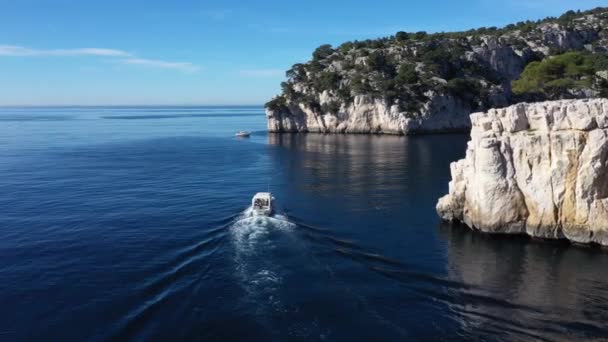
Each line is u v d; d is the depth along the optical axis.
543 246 38.53
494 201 40.50
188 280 32.41
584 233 37.56
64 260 37.09
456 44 187.38
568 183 37.56
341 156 100.31
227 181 71.62
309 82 187.00
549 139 37.78
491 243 39.72
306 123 180.50
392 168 81.50
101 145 132.62
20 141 144.75
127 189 65.69
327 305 28.41
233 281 31.91
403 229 44.31
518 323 26.52
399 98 157.50
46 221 48.59
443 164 85.00
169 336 25.42
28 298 30.44
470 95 162.75
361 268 34.38
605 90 100.00
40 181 72.62
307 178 73.25
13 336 25.95
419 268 34.53
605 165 36.22
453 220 45.69
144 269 34.88
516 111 39.25
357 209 52.22
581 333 25.42
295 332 25.41
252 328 25.88
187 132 189.62
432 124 156.00
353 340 24.66
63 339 25.59
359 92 165.12
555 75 100.62
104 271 34.62
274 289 30.59
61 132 187.25
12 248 40.12
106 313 28.25
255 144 133.38
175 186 67.75
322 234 42.53
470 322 26.56
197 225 46.12
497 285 31.59
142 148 124.06
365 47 199.38
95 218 49.53
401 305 28.55
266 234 42.12
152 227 45.72
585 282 31.97
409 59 179.75
